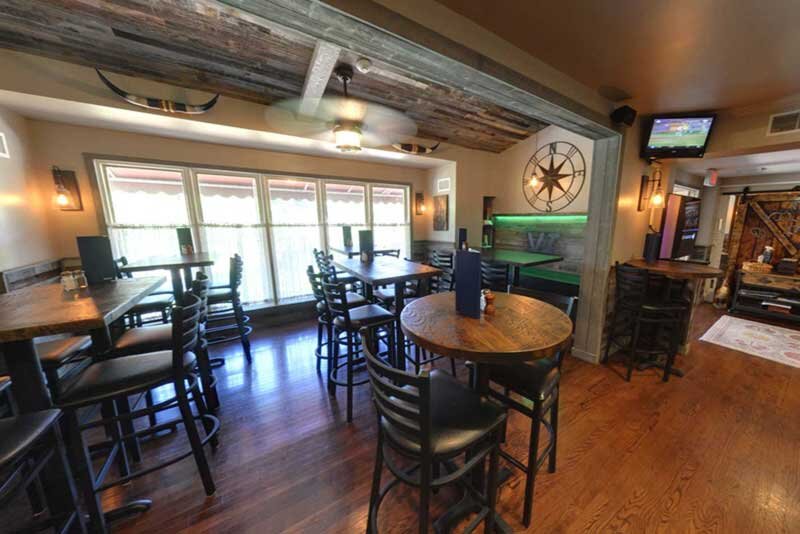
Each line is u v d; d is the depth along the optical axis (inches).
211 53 88.0
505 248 200.8
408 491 62.7
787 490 61.3
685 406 89.0
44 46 81.0
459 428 43.9
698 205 181.8
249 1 41.7
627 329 122.0
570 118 89.4
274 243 158.4
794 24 59.4
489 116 147.1
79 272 67.4
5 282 85.1
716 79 83.5
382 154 160.1
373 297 118.2
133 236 126.5
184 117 103.7
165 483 64.8
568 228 167.9
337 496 61.4
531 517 56.2
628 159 109.0
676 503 58.8
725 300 186.9
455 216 185.9
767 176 181.5
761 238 189.6
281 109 119.6
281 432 79.7
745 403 90.4
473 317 57.7
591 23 61.9
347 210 179.6
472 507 56.2
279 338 142.6
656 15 58.9
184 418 58.4
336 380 97.4
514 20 61.0
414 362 102.8
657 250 120.6
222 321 148.1
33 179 101.2
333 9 43.5
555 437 63.5
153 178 128.6
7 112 92.0
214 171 138.9
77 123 107.7
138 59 88.9
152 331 75.8
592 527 54.6
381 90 114.3
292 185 160.9
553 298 73.8
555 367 61.1
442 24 56.7
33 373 47.6
